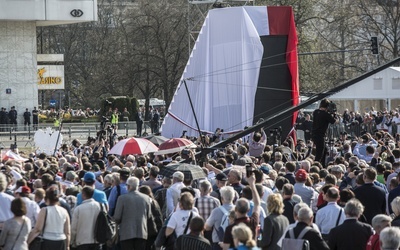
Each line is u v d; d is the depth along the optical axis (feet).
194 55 288.92
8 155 169.07
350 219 89.04
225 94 287.28
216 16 288.92
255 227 87.66
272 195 90.68
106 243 109.19
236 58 286.87
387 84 391.45
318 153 169.99
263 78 288.92
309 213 86.12
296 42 292.40
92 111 545.85
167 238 97.35
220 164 127.24
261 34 290.56
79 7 439.63
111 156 156.04
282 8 291.17
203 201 100.37
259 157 170.40
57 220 98.37
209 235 101.96
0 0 427.33
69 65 648.79
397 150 156.15
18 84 441.27
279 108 287.89
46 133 237.45
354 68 555.69
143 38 509.35
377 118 341.82
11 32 440.86
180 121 287.48
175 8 513.86
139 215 107.96
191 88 288.10
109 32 634.43
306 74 480.64
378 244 83.71
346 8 529.45
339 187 122.42
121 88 532.32
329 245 89.20
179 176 111.65
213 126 286.87
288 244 84.79
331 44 561.02
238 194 107.34
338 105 411.95
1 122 424.46
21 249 93.56
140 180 121.39
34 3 433.07
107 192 119.65
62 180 131.75
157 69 507.71
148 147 165.07
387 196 114.21
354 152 188.65
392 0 533.96
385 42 581.94
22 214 93.91
